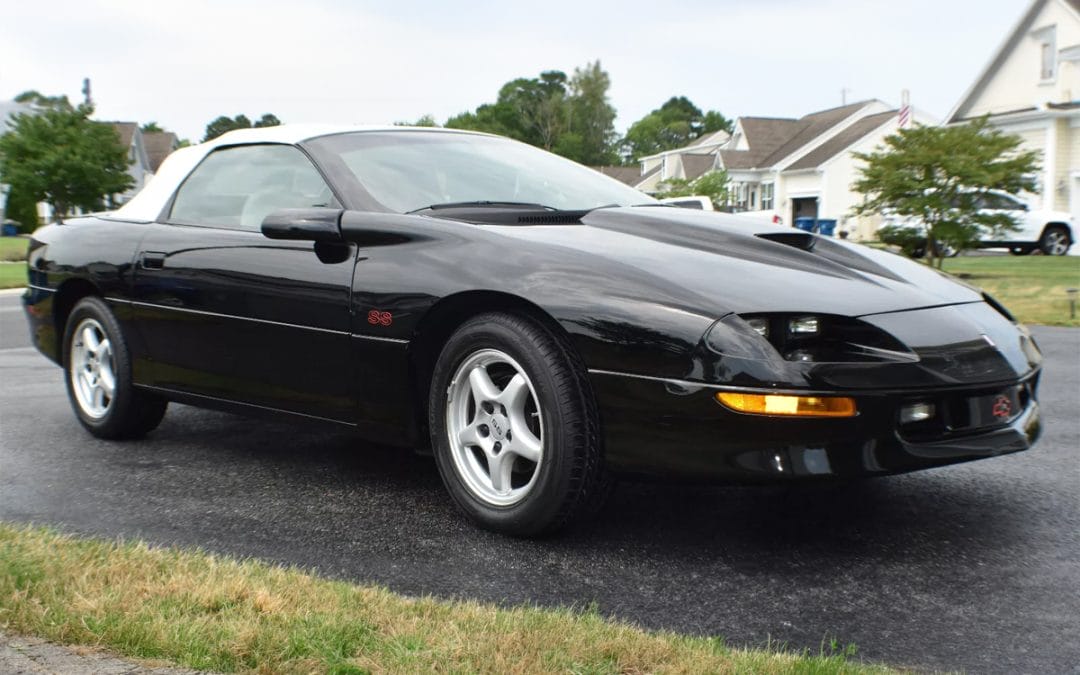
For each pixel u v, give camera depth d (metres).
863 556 3.04
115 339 4.36
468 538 3.20
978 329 3.05
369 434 3.51
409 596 2.69
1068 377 6.21
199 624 2.17
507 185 3.93
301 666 2.00
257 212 3.91
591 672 2.03
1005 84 30.12
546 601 2.67
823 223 34.28
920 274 3.41
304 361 3.58
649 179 67.69
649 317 2.85
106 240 4.41
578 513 3.07
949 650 2.37
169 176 4.43
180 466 4.13
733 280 2.95
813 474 2.72
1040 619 2.56
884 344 2.84
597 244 3.20
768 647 2.34
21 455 4.32
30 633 2.14
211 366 3.94
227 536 3.21
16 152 35.88
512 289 3.04
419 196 3.68
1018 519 3.39
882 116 38.97
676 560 3.00
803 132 45.00
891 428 2.78
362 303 3.36
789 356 2.77
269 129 4.22
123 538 3.16
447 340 3.36
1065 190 26.11
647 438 2.87
